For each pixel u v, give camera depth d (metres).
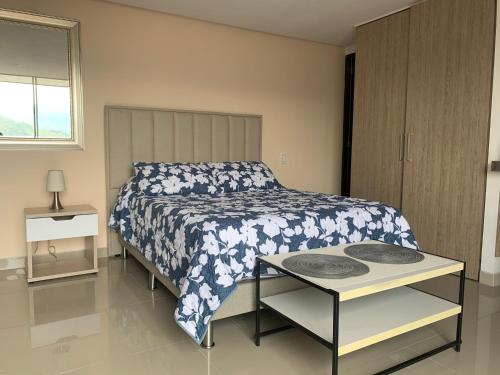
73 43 3.25
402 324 1.73
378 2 3.38
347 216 2.38
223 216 2.13
